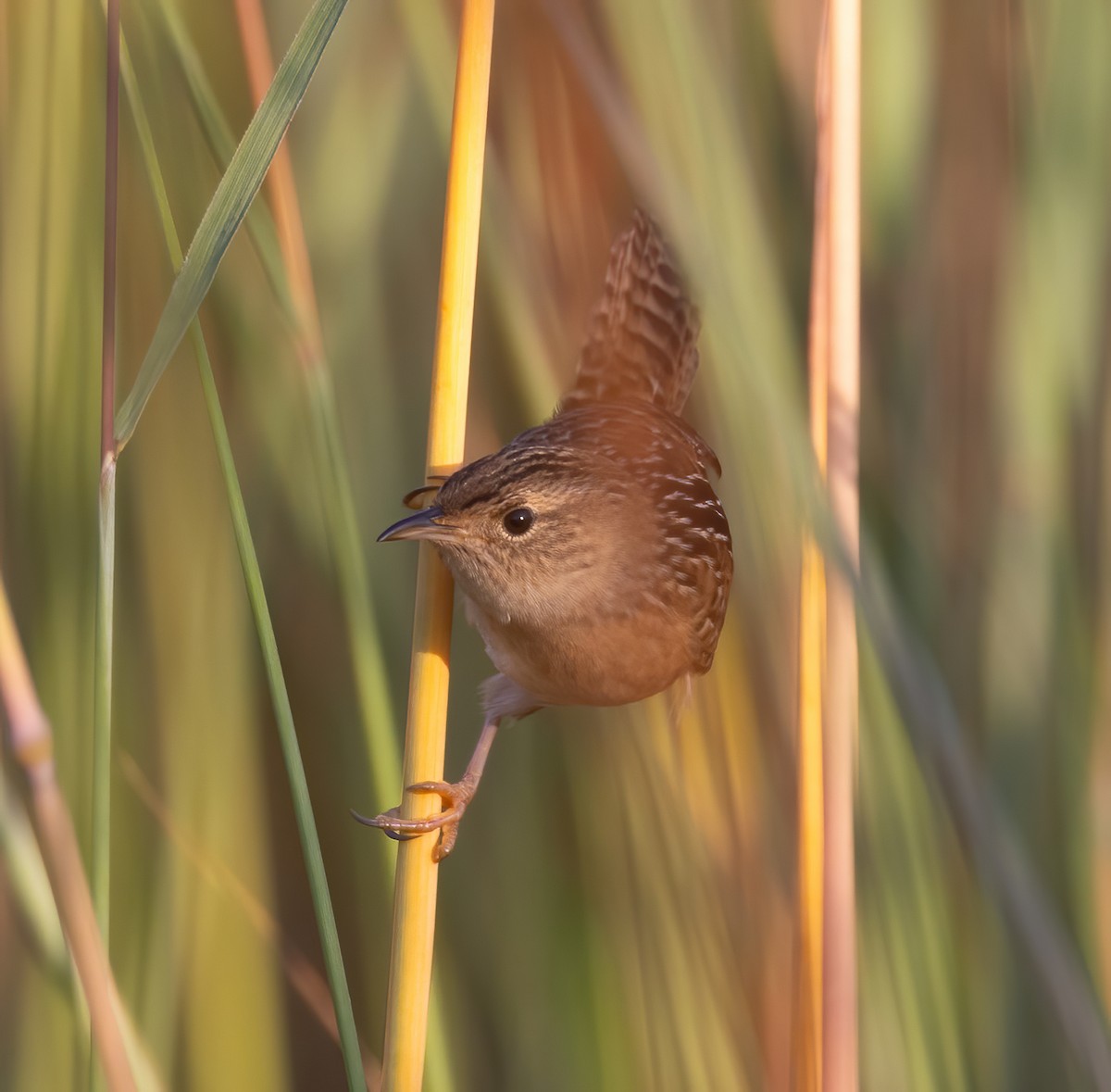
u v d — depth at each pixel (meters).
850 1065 3.80
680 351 3.86
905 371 3.86
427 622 3.79
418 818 3.78
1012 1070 3.83
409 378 3.88
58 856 3.75
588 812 3.85
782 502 3.82
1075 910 3.83
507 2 3.83
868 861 3.82
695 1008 3.83
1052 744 3.84
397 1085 3.78
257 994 3.84
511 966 3.86
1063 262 3.84
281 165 3.80
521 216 3.83
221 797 3.84
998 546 3.85
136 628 3.85
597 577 3.81
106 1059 3.76
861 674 3.82
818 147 3.80
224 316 3.86
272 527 3.87
